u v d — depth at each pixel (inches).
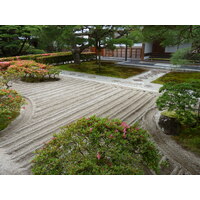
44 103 210.4
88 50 680.4
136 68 440.8
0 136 142.4
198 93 140.1
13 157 116.6
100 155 84.4
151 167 90.3
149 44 560.4
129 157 83.4
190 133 150.4
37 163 87.4
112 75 364.5
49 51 657.0
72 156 84.6
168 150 132.0
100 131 94.2
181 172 109.2
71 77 338.3
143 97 235.8
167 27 138.6
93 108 199.0
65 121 169.2
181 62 163.9
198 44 158.7
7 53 574.6
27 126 158.4
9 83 287.4
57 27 359.6
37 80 308.3
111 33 378.9
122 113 188.1
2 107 147.9
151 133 153.1
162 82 310.8
